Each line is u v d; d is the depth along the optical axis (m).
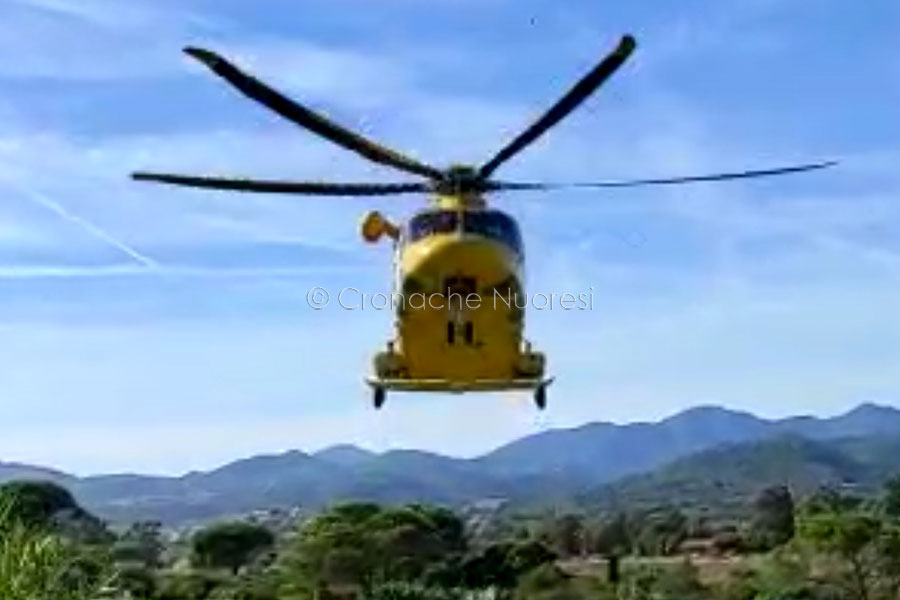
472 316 33.25
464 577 172.62
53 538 22.38
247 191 35.69
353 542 172.12
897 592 162.25
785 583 163.50
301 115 32.97
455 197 34.38
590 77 32.69
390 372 33.78
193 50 31.05
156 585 60.03
